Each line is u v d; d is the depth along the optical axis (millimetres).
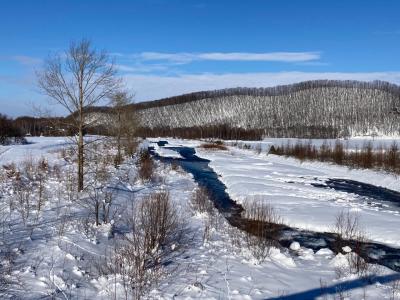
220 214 16859
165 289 7793
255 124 151125
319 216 16594
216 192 23609
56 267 8164
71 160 27953
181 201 18219
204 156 50312
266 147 68375
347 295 8023
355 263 10078
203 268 9211
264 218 14977
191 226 13414
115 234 11188
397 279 9352
